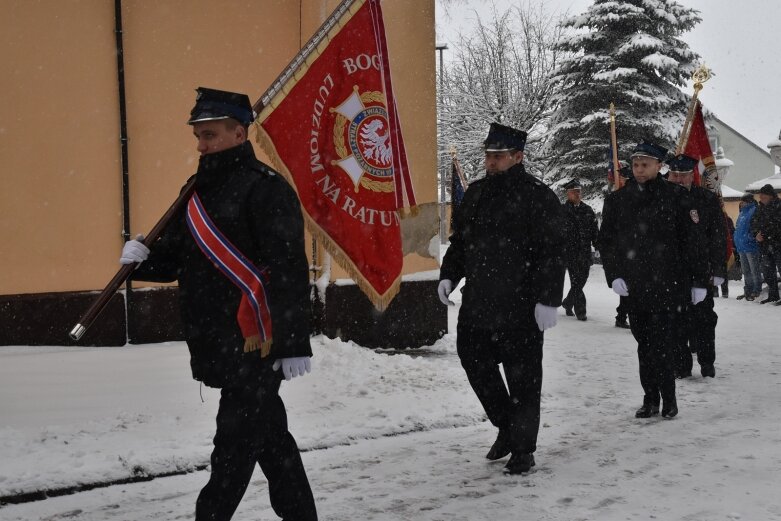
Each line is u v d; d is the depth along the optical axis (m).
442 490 4.50
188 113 8.90
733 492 4.43
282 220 3.26
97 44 8.50
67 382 6.68
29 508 4.21
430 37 9.35
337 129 6.49
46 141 8.32
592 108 29.31
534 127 41.16
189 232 3.37
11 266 8.20
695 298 6.31
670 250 6.16
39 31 8.28
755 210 14.70
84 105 8.46
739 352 9.28
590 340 10.27
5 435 5.08
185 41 8.88
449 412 6.08
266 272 3.32
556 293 4.75
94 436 5.18
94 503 4.30
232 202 3.33
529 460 4.83
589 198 28.77
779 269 14.57
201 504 3.22
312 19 9.15
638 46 28.38
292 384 6.74
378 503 4.29
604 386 7.34
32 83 8.26
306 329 3.21
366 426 5.67
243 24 9.12
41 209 8.30
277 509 3.48
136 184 8.68
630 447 5.35
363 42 6.52
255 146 9.19
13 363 7.36
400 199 6.78
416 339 9.28
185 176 8.91
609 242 6.38
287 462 3.43
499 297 4.84
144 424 5.49
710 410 6.41
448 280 5.20
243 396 3.30
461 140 41.34
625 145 28.41
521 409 4.80
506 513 4.14
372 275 6.66
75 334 3.20
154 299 8.60
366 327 9.03
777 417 6.16
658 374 6.13
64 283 8.40
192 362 3.41
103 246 8.55
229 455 3.25
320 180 6.45
